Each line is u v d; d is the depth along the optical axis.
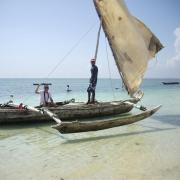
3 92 47.88
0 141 9.56
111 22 14.77
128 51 15.10
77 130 9.72
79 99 30.92
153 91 49.72
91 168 6.82
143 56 15.23
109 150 8.43
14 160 7.50
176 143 9.23
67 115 12.66
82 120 13.25
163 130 11.41
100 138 10.03
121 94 41.34
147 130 11.42
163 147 8.70
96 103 14.45
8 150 8.48
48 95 12.87
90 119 13.61
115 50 15.10
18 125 11.95
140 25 16.25
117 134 10.68
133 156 7.77
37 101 26.77
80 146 8.94
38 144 9.19
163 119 14.23
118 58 15.18
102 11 14.50
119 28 14.97
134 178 6.13
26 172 6.59
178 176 6.24
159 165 6.98
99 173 6.48
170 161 7.29
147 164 7.07
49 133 10.80
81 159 7.55
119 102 15.27
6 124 11.70
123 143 9.27
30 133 10.79
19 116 11.63
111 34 14.84
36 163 7.24
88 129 9.95
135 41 15.11
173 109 18.64
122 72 15.23
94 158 7.63
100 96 36.81
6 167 6.93
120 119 10.86
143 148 8.61
